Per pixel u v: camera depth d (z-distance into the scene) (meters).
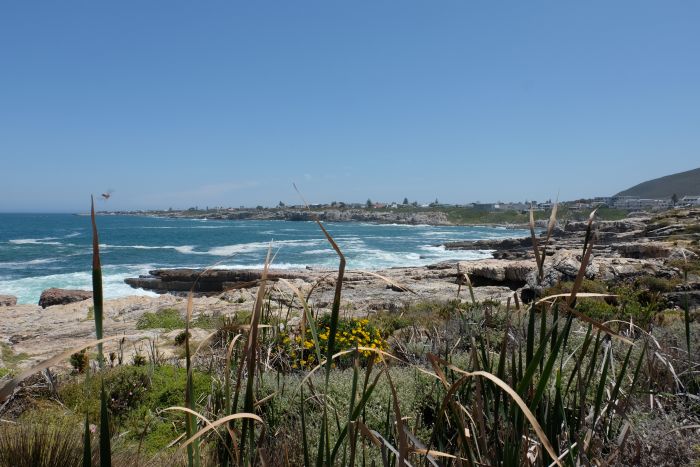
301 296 1.16
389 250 74.00
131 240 97.19
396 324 11.75
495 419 1.48
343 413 4.01
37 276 45.75
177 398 5.50
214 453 2.01
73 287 39.78
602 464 1.57
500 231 139.62
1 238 101.38
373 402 4.20
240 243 89.56
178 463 2.92
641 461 2.15
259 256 64.12
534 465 1.62
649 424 2.36
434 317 11.12
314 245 82.19
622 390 2.55
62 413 4.73
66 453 3.12
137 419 5.19
